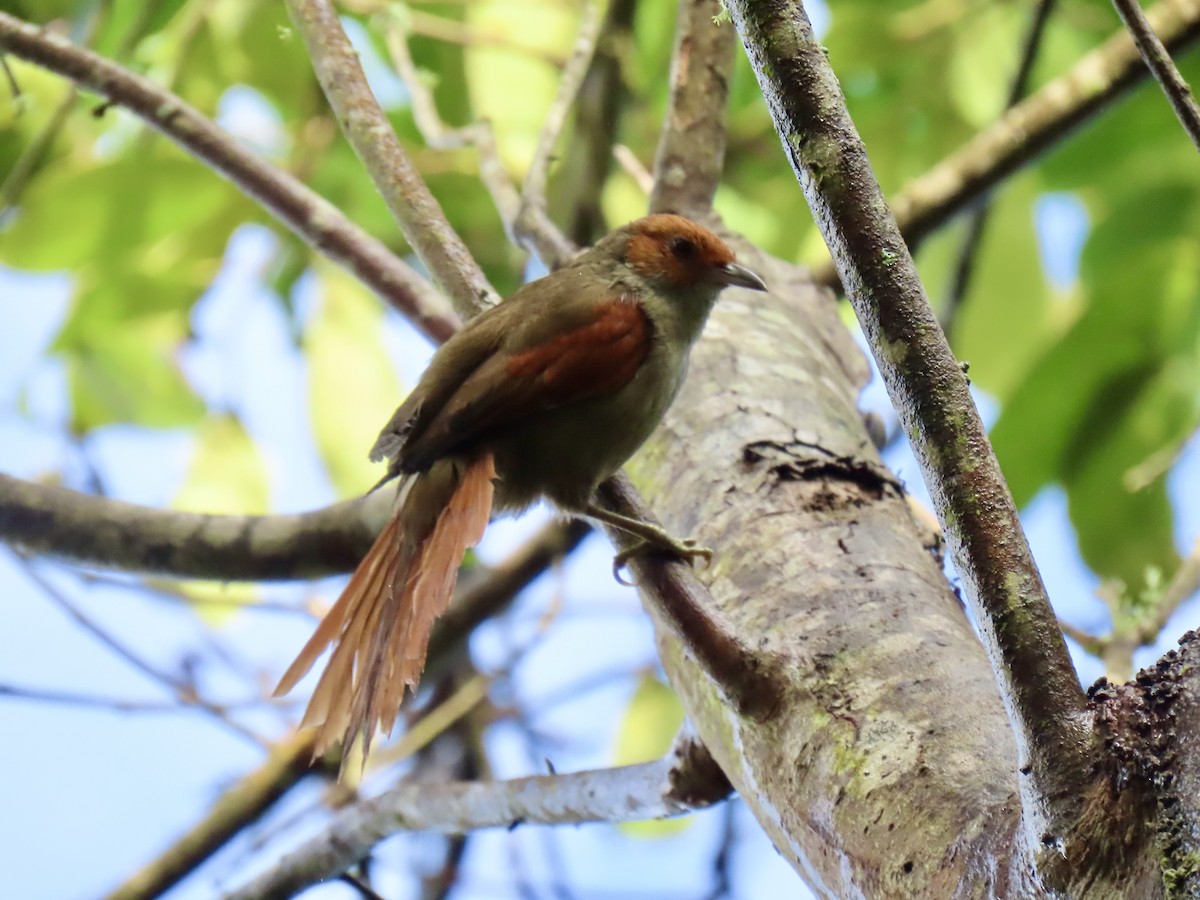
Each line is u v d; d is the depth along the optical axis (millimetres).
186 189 11430
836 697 5484
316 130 12203
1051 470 10258
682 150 10445
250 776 10500
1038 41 10984
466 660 12625
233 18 12156
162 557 9266
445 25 12125
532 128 12398
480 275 8289
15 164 12086
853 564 6266
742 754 5832
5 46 9508
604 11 12977
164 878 10195
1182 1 10695
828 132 4625
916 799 4902
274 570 9266
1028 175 11992
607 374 7926
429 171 12508
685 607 5762
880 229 4562
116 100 9609
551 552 11430
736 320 8734
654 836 12227
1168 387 10031
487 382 7840
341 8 12422
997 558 4309
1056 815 4109
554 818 8133
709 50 10531
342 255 9453
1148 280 10094
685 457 7570
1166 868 3877
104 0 11656
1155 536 10094
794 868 5547
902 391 4496
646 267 8633
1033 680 4195
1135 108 11609
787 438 7293
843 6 12391
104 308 11766
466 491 7391
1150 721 4094
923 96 12195
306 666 6840
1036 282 12070
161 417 12211
